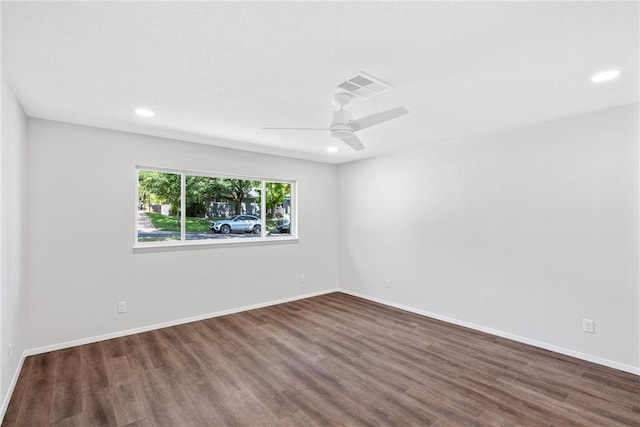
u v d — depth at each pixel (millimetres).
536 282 3219
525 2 1394
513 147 3387
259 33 1628
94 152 3301
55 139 3090
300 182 5109
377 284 4918
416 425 1993
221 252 4234
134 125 3229
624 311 2691
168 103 2615
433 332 3617
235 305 4359
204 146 4070
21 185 2699
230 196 4531
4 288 2119
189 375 2617
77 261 3201
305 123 3172
